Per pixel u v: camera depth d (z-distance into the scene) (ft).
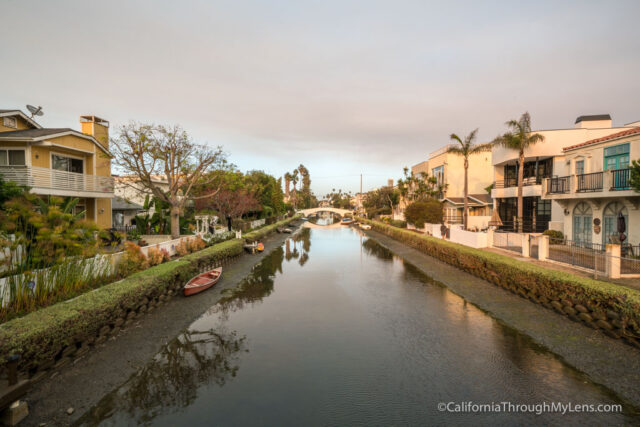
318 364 28.84
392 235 133.49
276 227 164.76
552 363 27.61
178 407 22.49
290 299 49.24
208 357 30.22
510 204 101.14
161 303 43.80
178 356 30.40
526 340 32.40
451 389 24.54
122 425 20.49
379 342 33.40
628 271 40.14
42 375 24.26
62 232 34.17
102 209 76.54
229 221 115.14
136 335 33.99
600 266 41.78
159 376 26.68
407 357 29.94
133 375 26.76
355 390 24.66
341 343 33.24
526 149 86.63
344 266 77.20
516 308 41.06
